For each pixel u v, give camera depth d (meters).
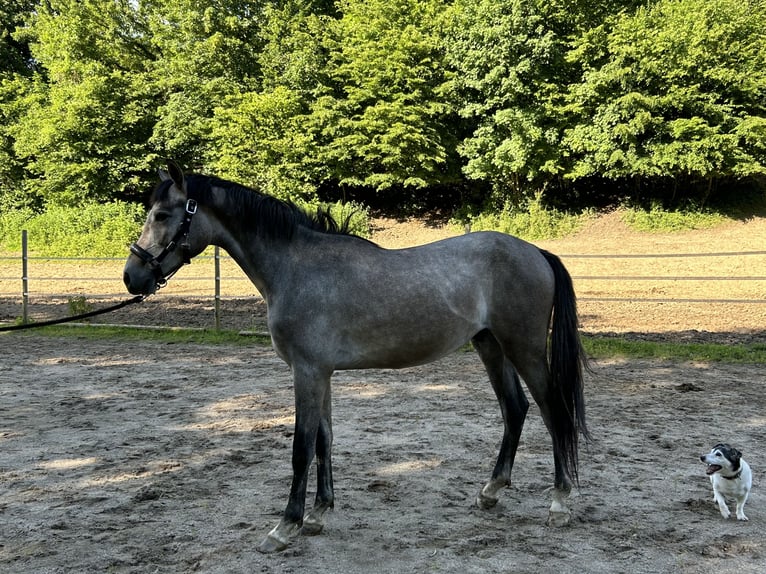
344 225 3.76
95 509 3.79
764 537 3.33
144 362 8.52
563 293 3.65
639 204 23.34
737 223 21.16
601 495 3.95
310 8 29.78
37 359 8.75
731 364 7.87
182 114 25.97
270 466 4.56
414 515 3.67
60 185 26.30
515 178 24.78
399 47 23.58
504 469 3.75
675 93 20.52
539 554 3.15
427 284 3.45
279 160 25.02
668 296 13.23
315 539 3.36
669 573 2.95
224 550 3.24
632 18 21.94
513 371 3.87
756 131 20.72
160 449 4.96
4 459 4.73
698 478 4.23
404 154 24.45
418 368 8.10
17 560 3.14
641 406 6.07
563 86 22.94
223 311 12.77
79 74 26.62
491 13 22.45
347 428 5.48
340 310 3.37
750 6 22.06
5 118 28.55
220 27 27.08
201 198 3.54
